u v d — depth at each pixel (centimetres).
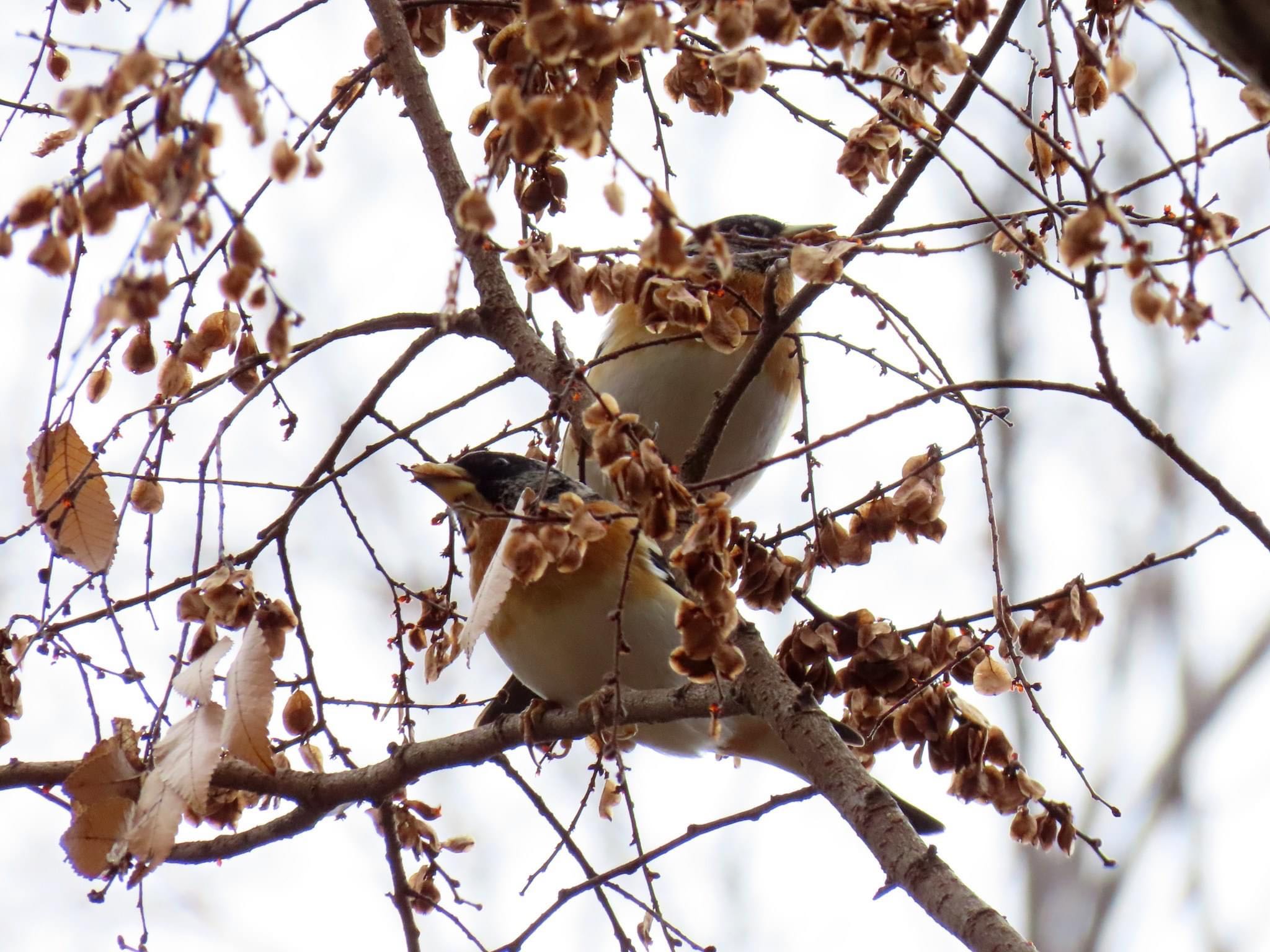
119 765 614
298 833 775
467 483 934
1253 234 626
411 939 764
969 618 743
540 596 903
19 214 495
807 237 666
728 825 745
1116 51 568
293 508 761
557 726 794
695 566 576
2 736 683
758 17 529
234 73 461
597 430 588
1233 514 608
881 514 730
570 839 746
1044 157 719
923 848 621
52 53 712
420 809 801
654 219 480
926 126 711
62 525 667
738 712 717
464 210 482
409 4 817
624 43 485
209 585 643
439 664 789
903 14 541
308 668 765
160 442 709
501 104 477
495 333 798
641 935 736
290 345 493
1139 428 604
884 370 727
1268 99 617
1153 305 489
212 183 468
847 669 741
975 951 575
